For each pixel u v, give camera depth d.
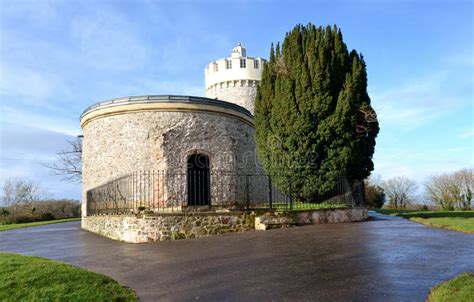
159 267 8.10
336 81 15.05
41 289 6.22
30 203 34.88
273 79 16.09
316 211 13.46
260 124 16.25
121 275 7.62
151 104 16.00
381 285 6.05
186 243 10.71
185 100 16.17
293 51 15.42
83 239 13.38
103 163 16.52
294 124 14.82
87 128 17.91
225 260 8.29
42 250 11.30
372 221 14.27
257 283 6.52
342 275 6.69
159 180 15.45
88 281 6.72
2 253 9.11
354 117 14.62
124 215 12.18
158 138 15.74
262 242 10.07
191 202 15.95
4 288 6.23
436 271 6.66
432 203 39.84
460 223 12.05
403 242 9.14
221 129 16.97
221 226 12.12
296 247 9.16
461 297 5.16
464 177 36.91
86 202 17.41
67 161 37.34
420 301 5.36
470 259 7.40
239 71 29.11
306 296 5.76
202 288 6.45
